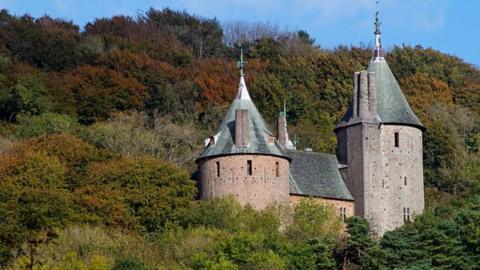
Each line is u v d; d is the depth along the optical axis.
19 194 101.62
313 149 151.38
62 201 102.56
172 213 107.31
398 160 116.81
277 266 92.50
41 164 111.69
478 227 95.19
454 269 92.25
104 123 147.62
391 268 93.00
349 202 115.75
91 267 87.62
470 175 141.88
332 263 95.00
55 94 159.00
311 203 108.62
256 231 101.44
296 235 104.44
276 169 111.00
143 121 152.88
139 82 167.38
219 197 108.94
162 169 110.38
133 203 107.88
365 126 116.56
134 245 96.88
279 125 123.50
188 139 146.25
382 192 115.56
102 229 100.25
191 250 96.19
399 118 117.69
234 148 110.44
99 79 164.12
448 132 152.25
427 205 129.62
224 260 92.50
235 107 114.44
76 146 118.50
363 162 115.94
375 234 103.56
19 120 147.50
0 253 91.81
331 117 163.38
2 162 113.31
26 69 165.38
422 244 95.12
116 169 110.94
